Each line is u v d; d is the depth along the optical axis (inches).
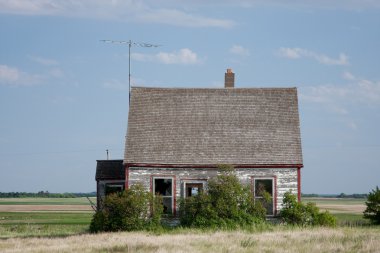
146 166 2519.7
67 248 1737.2
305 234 1975.9
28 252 1668.3
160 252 1584.6
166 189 2635.3
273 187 2518.5
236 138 2603.3
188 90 2748.5
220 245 1727.4
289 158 2554.1
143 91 2741.1
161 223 2454.5
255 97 2731.3
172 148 2566.4
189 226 2385.6
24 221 3927.2
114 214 2383.1
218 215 2381.9
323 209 6072.8
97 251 1662.2
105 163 2822.3
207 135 2608.3
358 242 1738.4
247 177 2522.1
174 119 2657.5
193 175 2519.7
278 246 1695.4
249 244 1737.2
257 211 2407.7
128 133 2618.1
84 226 3166.8
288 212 2458.2
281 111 2696.9
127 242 1813.5
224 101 2716.5
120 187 2775.6
